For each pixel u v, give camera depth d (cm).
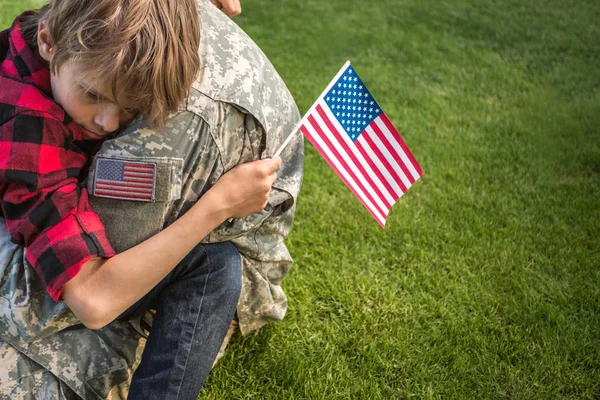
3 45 158
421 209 286
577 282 246
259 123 157
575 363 210
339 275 243
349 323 221
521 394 197
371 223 275
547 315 228
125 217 146
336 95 172
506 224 281
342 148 177
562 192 307
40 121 133
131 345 170
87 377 161
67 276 134
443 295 236
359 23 521
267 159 157
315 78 411
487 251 261
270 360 204
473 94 412
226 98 150
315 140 172
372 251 256
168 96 135
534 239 271
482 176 316
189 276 163
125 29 124
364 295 233
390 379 201
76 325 163
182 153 146
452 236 269
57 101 137
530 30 532
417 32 512
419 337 216
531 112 392
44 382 156
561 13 577
